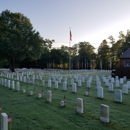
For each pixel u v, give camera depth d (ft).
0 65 272.31
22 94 50.80
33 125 25.61
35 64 286.25
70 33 164.25
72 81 71.31
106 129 23.72
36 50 159.94
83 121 26.81
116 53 251.19
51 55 270.26
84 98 43.70
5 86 69.05
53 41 244.01
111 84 54.54
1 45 143.43
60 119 27.91
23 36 151.33
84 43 288.30
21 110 33.50
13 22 155.02
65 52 282.77
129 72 105.40
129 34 211.82
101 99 42.37
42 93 47.34
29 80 79.00
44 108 34.60
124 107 34.71
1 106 34.76
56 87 61.21
